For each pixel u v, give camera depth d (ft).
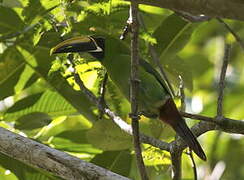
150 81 31.89
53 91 38.83
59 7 33.86
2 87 39.11
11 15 37.01
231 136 50.21
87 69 35.14
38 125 38.17
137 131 26.91
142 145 36.37
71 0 33.55
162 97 31.42
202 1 22.02
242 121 30.53
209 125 31.42
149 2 22.82
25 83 39.47
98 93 36.63
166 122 31.45
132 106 26.81
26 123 37.99
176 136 32.83
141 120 35.14
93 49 33.12
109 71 33.35
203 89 55.42
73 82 37.50
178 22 36.17
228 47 31.45
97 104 33.86
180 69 36.70
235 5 21.81
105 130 34.01
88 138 34.40
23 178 36.24
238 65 56.70
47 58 38.50
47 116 38.75
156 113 31.86
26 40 37.83
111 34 34.53
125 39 34.68
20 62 38.88
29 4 33.96
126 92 33.17
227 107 48.62
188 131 30.94
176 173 31.48
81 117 42.57
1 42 37.73
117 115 34.50
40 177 36.35
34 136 38.65
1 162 36.11
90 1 33.30
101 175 28.71
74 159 29.19
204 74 56.49
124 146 34.40
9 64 38.83
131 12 25.53
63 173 29.17
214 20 43.09
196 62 56.44
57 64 35.50
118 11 33.32
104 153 36.50
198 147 30.50
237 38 34.40
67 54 34.96
